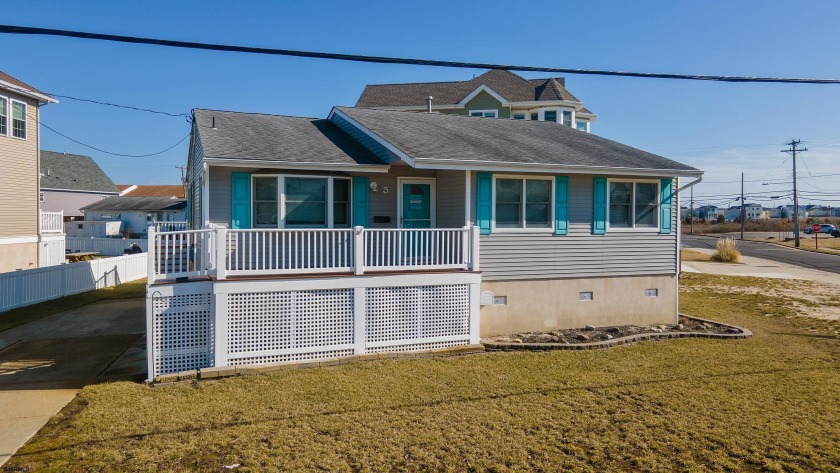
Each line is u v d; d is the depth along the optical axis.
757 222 91.00
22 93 21.48
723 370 9.58
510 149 12.77
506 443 6.44
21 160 21.81
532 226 12.47
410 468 5.81
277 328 9.66
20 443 6.41
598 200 13.06
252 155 11.20
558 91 29.31
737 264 32.38
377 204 12.77
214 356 9.25
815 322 14.44
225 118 14.06
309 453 6.13
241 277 9.48
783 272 27.89
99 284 19.92
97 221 48.75
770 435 6.70
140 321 13.79
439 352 10.51
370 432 6.74
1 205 20.69
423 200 13.17
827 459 6.07
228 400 7.89
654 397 8.10
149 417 7.19
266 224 11.72
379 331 10.39
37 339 11.84
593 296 13.08
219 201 11.38
